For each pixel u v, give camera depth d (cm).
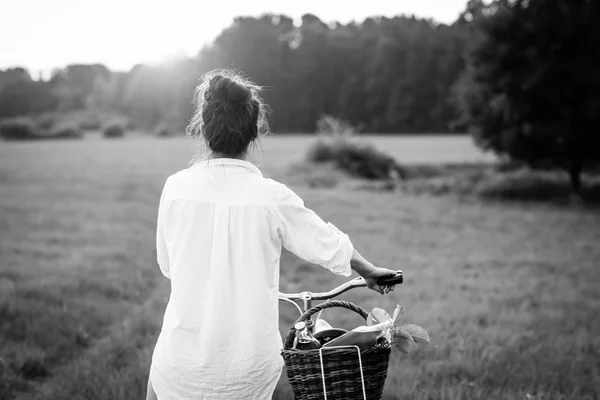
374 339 233
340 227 1443
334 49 10406
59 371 505
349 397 231
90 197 1922
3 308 657
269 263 244
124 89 11956
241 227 240
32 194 1953
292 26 11544
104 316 670
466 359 551
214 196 244
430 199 2255
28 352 528
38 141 6581
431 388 477
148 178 2577
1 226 1326
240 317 238
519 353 581
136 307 729
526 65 2375
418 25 10206
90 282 827
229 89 249
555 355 586
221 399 238
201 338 238
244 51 10300
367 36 10556
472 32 2538
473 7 2517
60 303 720
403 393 459
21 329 601
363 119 9956
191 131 264
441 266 1059
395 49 9631
